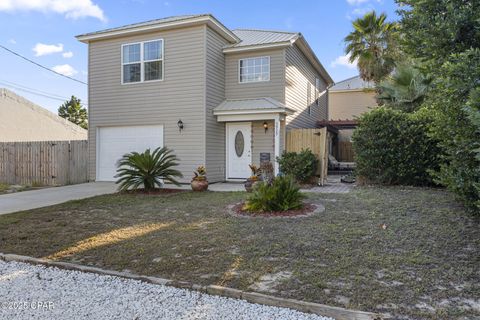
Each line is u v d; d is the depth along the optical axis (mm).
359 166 9992
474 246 4316
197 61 11305
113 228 5699
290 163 10609
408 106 12305
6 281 3691
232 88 12531
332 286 3295
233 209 6898
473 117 3178
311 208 6699
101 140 13000
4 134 16953
